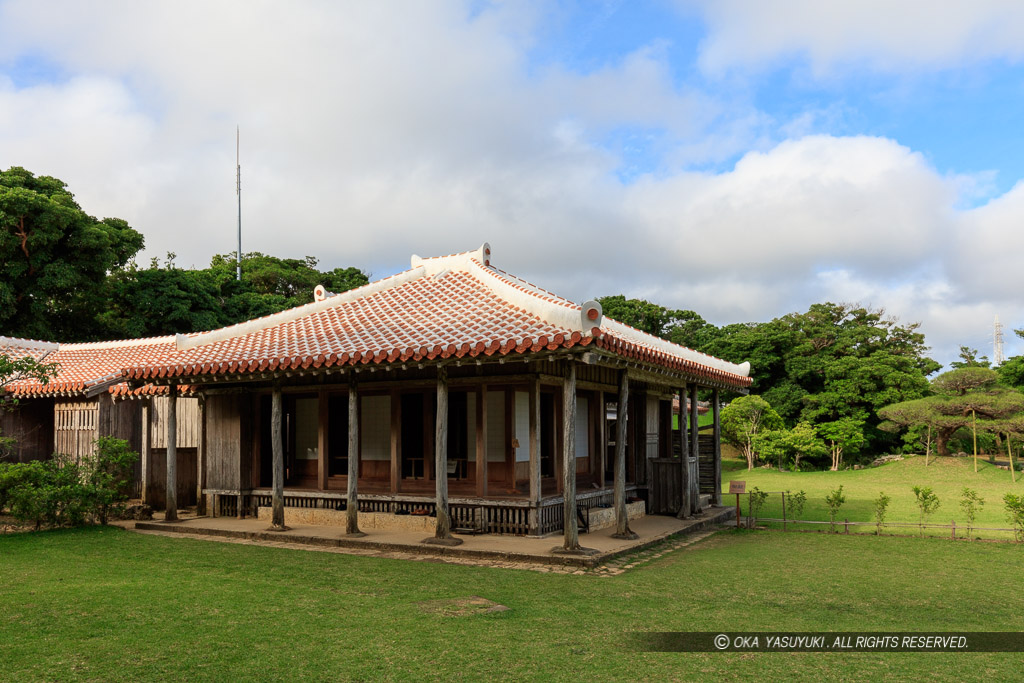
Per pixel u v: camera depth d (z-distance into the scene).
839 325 45.25
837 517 16.14
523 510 11.14
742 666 5.36
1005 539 12.51
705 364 16.28
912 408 31.64
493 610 6.90
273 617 6.54
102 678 4.87
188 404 16.70
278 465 12.08
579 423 13.37
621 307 48.97
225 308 36.06
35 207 24.48
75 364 19.09
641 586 8.27
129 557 9.90
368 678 4.92
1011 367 41.62
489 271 14.00
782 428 36.50
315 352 11.20
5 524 13.07
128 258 30.56
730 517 15.52
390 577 8.55
